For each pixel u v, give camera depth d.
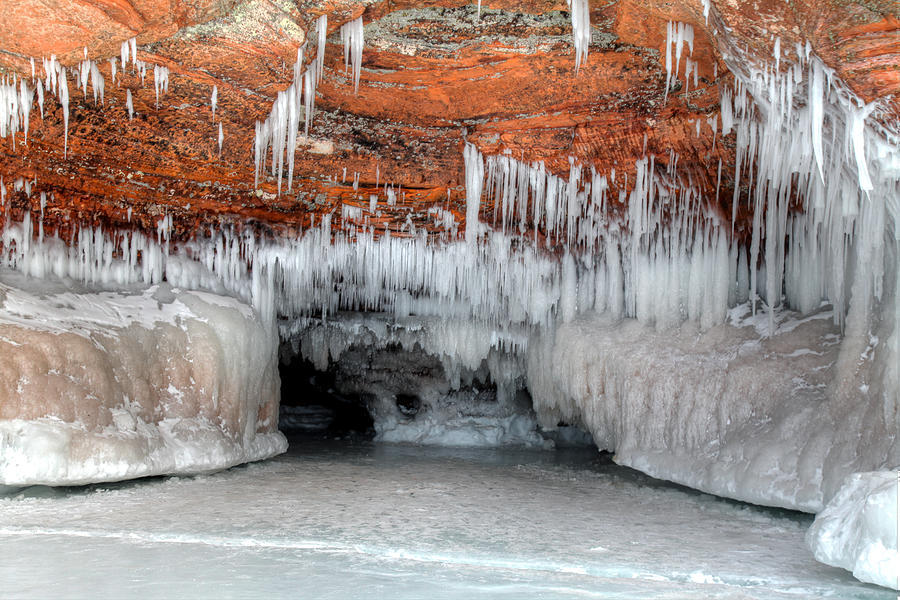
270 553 5.50
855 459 6.66
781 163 7.46
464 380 14.48
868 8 5.06
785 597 4.56
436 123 9.31
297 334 13.27
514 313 12.25
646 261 10.45
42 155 8.30
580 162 9.29
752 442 8.02
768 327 9.06
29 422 7.12
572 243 11.31
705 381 9.09
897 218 6.52
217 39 6.87
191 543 5.76
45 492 7.48
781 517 7.21
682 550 5.82
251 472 9.54
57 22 6.22
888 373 6.58
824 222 7.37
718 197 9.15
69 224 8.96
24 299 7.96
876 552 4.59
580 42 6.69
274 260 10.88
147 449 7.98
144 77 7.42
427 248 11.40
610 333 10.76
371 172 9.93
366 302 12.55
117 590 4.39
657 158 8.88
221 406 9.43
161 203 9.57
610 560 5.46
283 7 6.54
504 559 5.45
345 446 13.11
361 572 4.99
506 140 9.26
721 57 6.64
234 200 9.96
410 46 7.87
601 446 11.13
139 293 9.46
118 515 6.64
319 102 8.95
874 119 5.76
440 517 7.04
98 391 7.78
